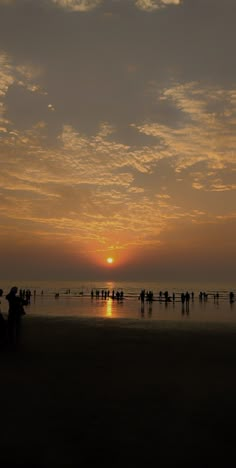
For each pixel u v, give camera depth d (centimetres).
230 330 1823
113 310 3641
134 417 615
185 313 3294
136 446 506
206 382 842
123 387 793
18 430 554
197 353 1199
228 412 646
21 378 859
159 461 464
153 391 770
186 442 521
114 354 1165
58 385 802
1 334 1251
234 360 1091
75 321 2211
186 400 711
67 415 619
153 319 2488
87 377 876
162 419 609
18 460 462
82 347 1284
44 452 484
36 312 3203
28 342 1365
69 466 449
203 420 606
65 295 8188
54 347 1273
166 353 1196
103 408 657
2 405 666
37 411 636
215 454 486
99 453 484
